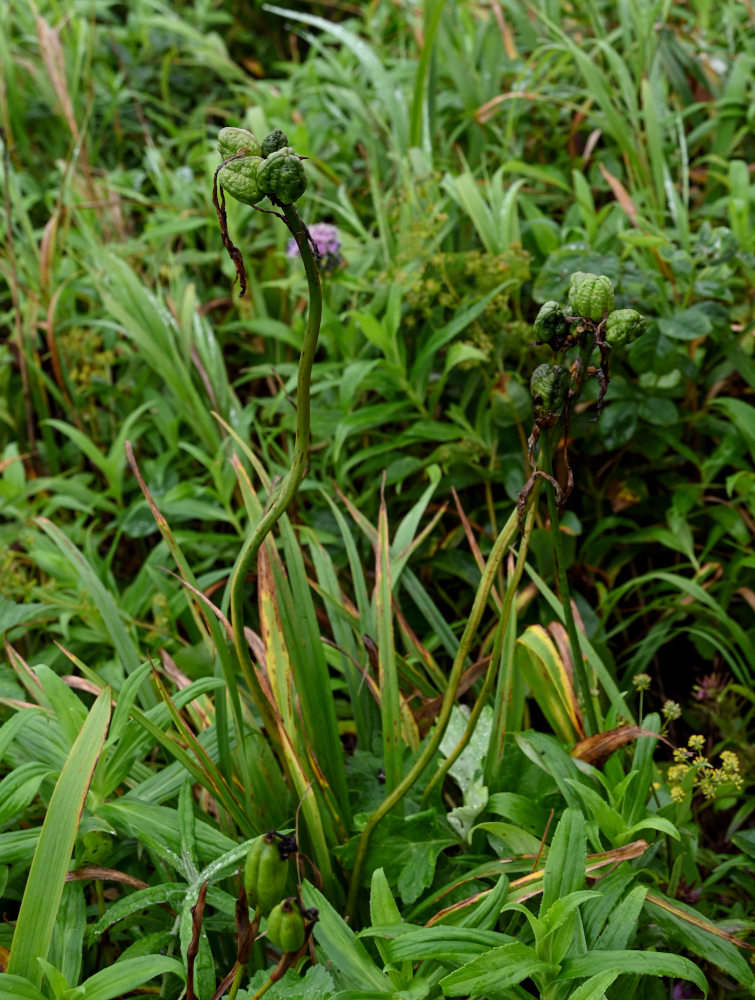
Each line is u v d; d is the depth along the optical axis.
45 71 1.40
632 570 0.98
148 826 0.59
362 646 0.77
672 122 1.17
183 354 1.04
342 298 1.08
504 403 0.92
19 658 0.73
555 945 0.52
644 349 0.88
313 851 0.67
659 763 0.81
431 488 0.84
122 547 1.07
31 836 0.58
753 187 1.13
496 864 0.62
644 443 0.94
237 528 0.95
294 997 0.53
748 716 0.83
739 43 1.31
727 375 0.95
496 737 0.69
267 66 1.81
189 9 1.70
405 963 0.53
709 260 0.95
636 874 0.59
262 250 1.25
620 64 1.11
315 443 1.01
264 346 1.16
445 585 0.98
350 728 0.84
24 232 1.31
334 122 1.34
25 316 1.17
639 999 0.63
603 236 1.02
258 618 0.95
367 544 0.95
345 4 1.81
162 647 0.87
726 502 0.92
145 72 1.59
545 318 0.52
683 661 0.95
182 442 0.98
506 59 1.30
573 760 0.65
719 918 0.74
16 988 0.49
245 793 0.66
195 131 1.44
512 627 0.68
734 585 0.90
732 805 0.81
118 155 1.49
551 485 0.58
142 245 1.19
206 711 0.75
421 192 1.09
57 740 0.63
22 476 1.01
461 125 1.21
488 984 0.50
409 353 1.03
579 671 0.65
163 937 0.59
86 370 1.10
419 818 0.65
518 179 1.19
